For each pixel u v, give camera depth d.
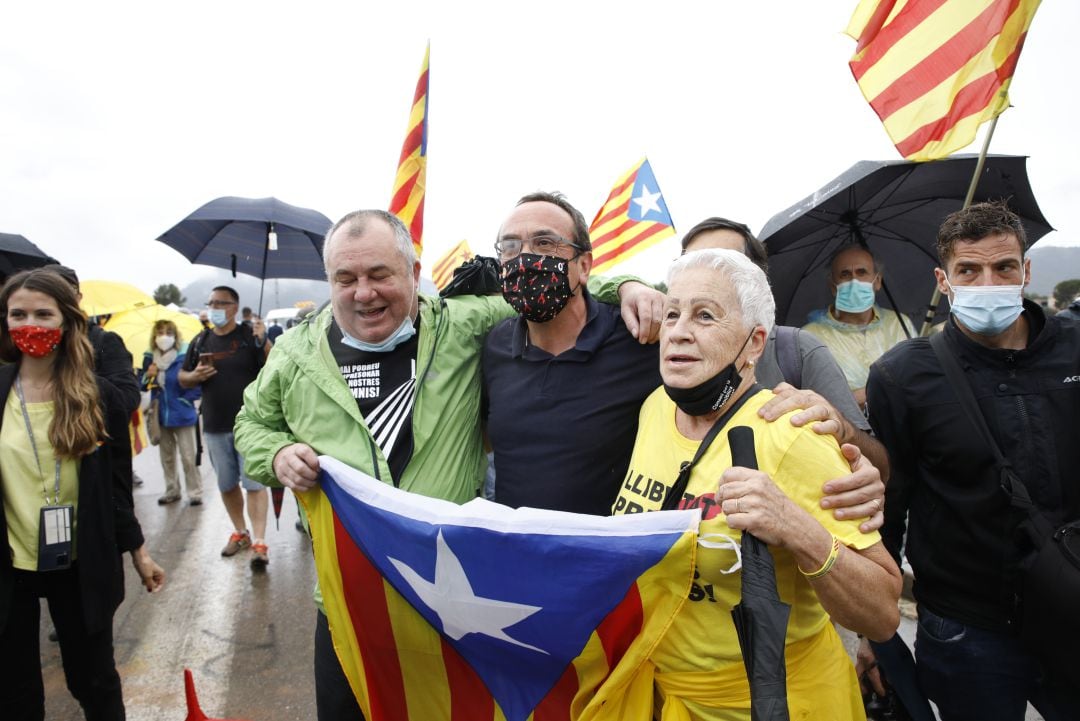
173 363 6.64
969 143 2.84
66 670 2.56
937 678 2.16
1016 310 1.98
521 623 1.72
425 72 3.18
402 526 1.84
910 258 3.85
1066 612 1.77
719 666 1.56
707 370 1.57
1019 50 2.69
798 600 1.58
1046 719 2.01
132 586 4.67
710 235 2.37
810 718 1.60
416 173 3.20
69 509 2.44
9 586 2.36
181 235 5.72
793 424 1.49
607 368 2.03
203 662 3.62
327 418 2.16
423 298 2.38
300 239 6.15
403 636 1.95
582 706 1.71
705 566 1.52
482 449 2.39
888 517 2.27
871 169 3.38
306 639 3.86
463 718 1.93
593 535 1.59
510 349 2.20
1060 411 1.97
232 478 5.22
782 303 4.00
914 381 2.14
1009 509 1.98
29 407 2.45
